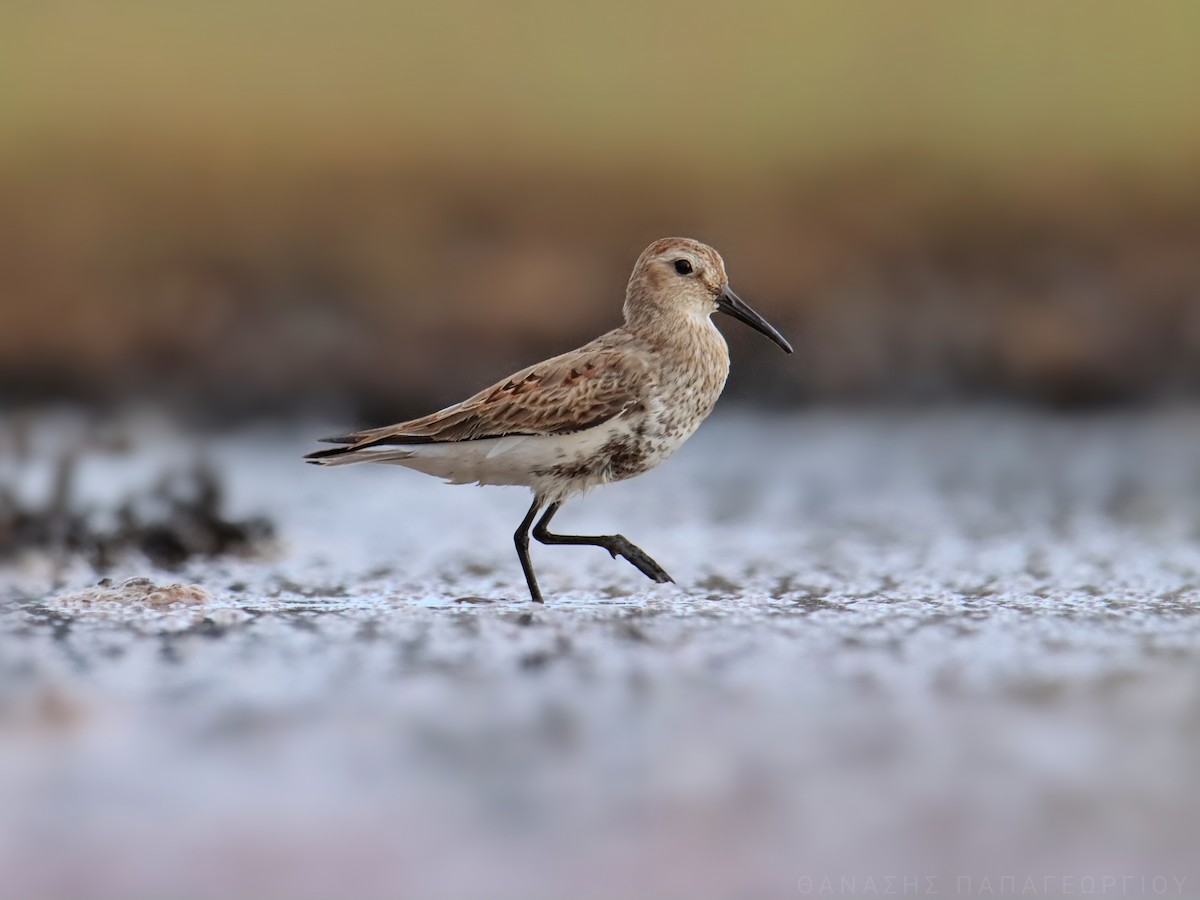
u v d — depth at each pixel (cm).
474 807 635
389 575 1177
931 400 1975
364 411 1917
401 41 2509
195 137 2180
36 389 1900
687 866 582
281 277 1986
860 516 1459
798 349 1975
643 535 1370
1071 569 1184
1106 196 2153
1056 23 2589
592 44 2523
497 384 1074
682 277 1120
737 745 708
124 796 645
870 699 781
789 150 2225
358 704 770
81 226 2031
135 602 1012
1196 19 2597
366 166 2139
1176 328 2014
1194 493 1555
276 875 571
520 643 902
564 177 2128
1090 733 725
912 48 2512
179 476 1443
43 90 2281
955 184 2159
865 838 607
